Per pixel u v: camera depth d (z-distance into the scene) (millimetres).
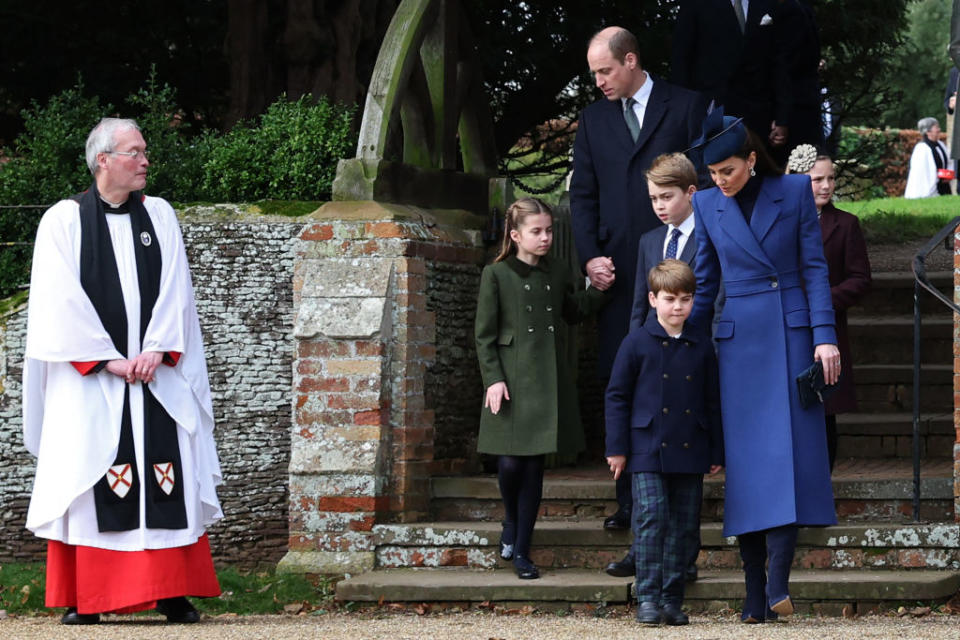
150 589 18797
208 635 17188
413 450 23641
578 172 22797
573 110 41219
